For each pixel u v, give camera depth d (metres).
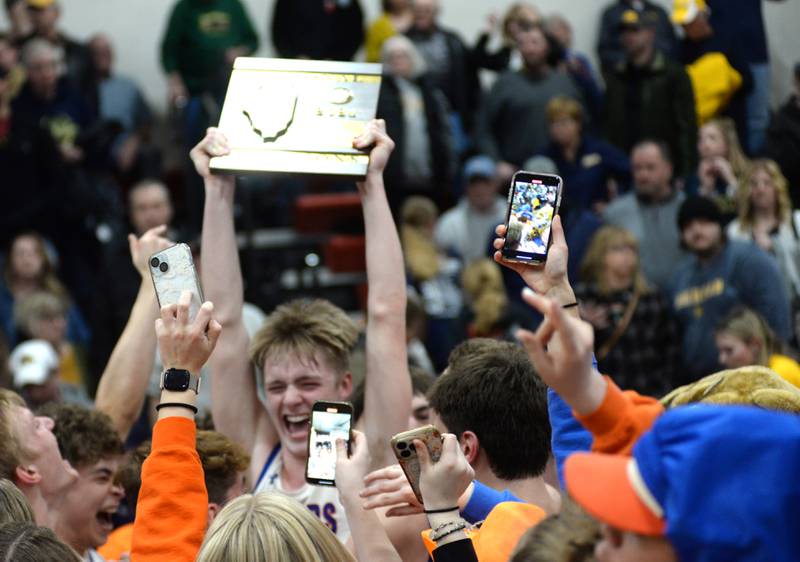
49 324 9.03
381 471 3.24
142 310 4.60
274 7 12.66
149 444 4.27
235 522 2.95
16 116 11.84
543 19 12.67
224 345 4.37
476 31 14.00
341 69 4.18
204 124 11.55
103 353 9.59
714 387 3.51
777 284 7.96
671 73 10.54
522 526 3.18
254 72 4.18
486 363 3.80
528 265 3.18
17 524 2.99
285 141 4.09
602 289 8.16
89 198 11.42
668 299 8.41
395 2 12.48
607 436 2.49
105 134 12.09
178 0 12.85
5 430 3.86
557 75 11.65
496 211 11.02
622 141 10.69
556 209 3.20
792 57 10.66
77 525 4.15
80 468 4.13
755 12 10.52
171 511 3.14
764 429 2.06
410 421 4.55
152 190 9.86
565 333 2.43
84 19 13.80
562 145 10.34
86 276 11.45
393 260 4.21
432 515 2.92
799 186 9.42
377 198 4.17
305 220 11.93
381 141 4.11
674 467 2.06
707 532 2.01
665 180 9.28
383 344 4.21
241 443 4.45
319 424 3.53
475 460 3.77
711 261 8.09
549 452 3.77
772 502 2.01
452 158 11.46
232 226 4.27
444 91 12.34
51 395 7.86
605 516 2.11
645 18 11.52
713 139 9.32
